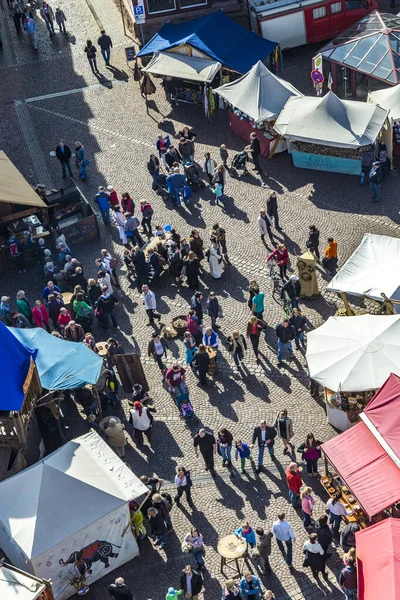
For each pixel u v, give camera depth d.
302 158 36.34
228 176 36.72
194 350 27.86
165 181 36.09
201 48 40.34
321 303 30.11
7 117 41.66
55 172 38.06
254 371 28.05
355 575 20.69
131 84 43.16
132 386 27.44
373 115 35.28
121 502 22.27
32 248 32.66
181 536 23.38
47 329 29.94
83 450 23.55
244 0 44.62
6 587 20.73
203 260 32.72
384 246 28.95
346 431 23.73
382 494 22.17
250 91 37.75
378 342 25.36
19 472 23.34
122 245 33.97
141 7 44.19
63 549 21.84
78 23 48.66
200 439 24.28
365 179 35.16
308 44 44.31
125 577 22.64
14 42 47.38
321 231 33.25
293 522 23.45
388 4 45.97
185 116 40.72
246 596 20.80
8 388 24.30
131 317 30.64
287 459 25.12
